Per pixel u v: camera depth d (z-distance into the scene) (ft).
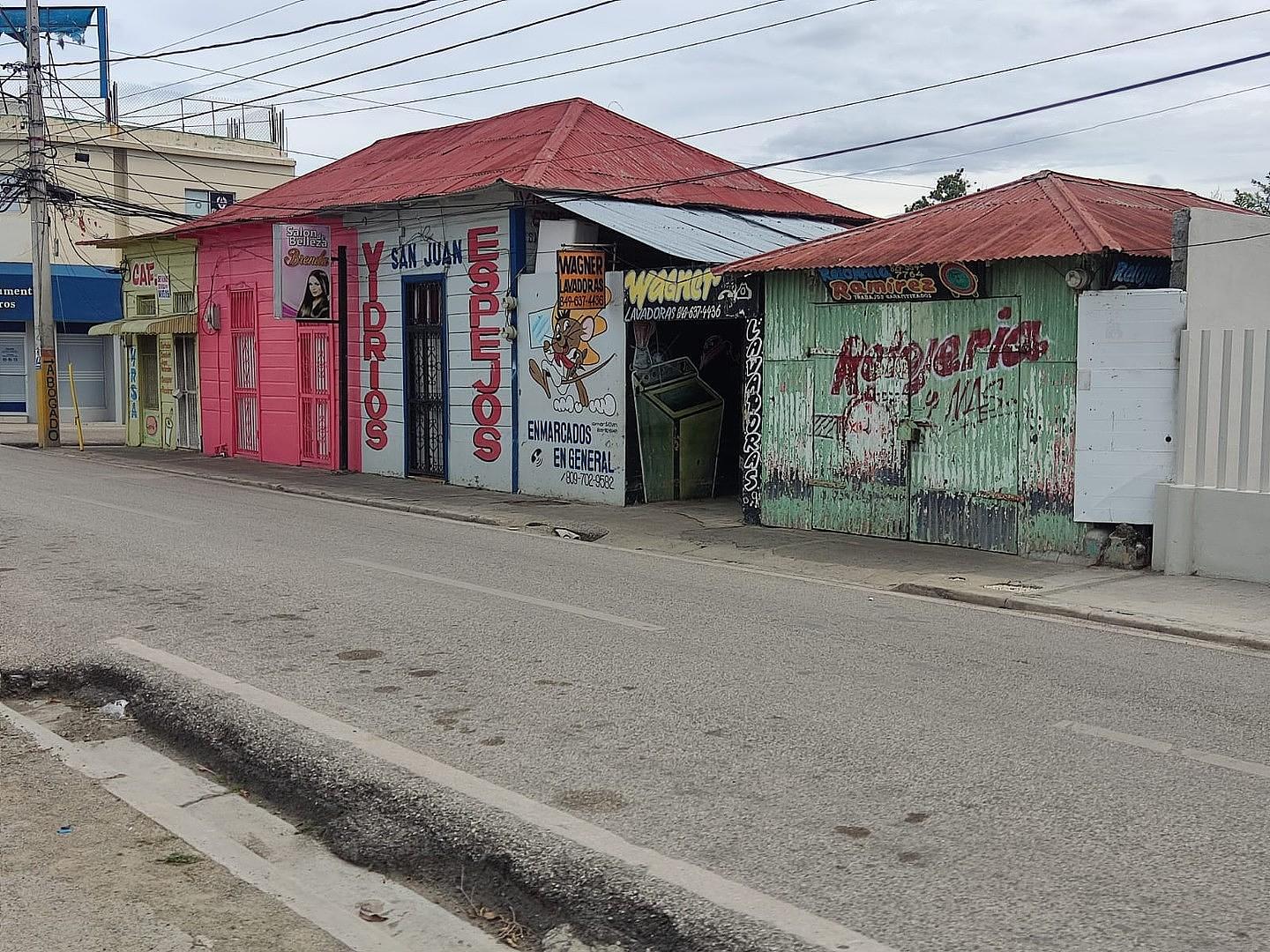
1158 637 29.01
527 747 19.49
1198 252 36.01
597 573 37.01
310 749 19.35
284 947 13.46
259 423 78.43
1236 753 19.51
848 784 17.85
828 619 30.32
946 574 36.70
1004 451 40.04
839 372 44.70
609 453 54.54
